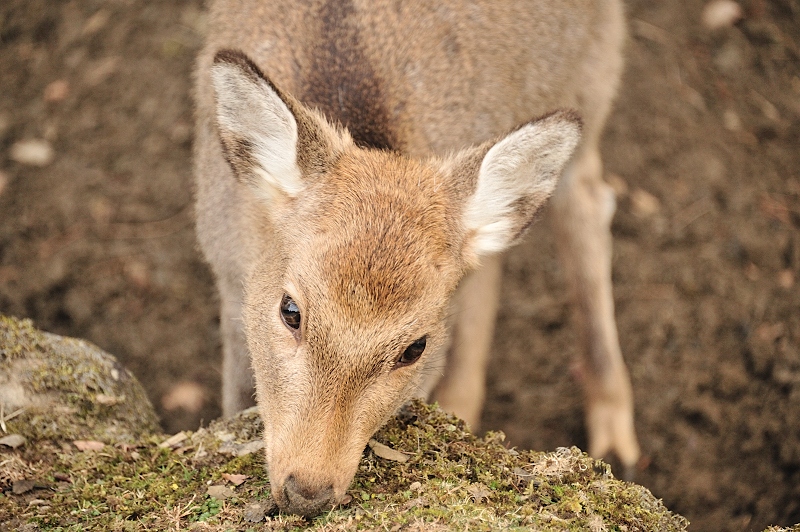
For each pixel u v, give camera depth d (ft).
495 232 25.61
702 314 43.68
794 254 45.52
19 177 45.62
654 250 45.47
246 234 27.35
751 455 40.06
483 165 24.32
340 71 27.71
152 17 50.70
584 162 38.55
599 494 21.48
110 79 48.80
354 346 21.30
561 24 34.32
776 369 41.70
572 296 39.40
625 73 50.06
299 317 22.45
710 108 49.96
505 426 41.47
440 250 23.12
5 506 21.47
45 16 50.88
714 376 42.14
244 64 23.49
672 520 22.08
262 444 24.00
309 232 23.00
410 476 21.93
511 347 43.75
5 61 49.62
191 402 41.11
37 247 43.88
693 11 53.26
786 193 47.73
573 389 42.75
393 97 28.09
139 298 43.34
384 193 23.25
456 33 30.01
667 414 41.32
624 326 43.37
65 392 26.22
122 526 20.39
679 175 47.73
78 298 42.88
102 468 23.45
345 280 21.50
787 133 49.85
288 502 20.62
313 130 23.72
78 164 46.37
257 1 29.99
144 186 46.03
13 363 26.02
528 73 33.24
